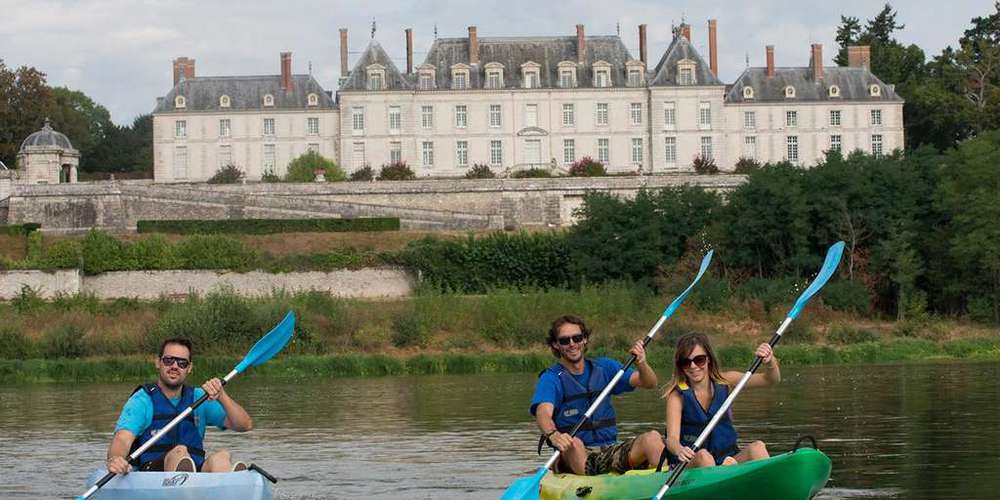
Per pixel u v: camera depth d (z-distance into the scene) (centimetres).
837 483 1922
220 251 6556
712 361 1470
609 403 1584
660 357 4916
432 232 7538
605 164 10500
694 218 6562
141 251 6538
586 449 1555
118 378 4684
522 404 3375
